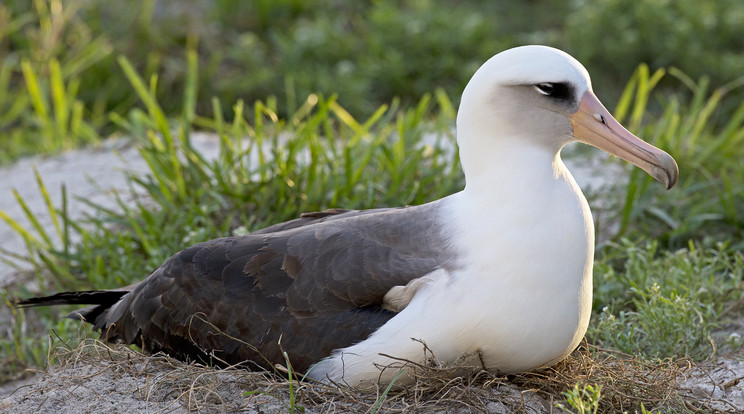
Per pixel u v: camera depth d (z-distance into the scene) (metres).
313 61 19.16
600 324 9.35
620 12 19.58
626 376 8.27
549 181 7.75
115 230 12.62
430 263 7.77
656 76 14.99
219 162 12.88
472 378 7.89
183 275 8.51
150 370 8.41
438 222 7.95
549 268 7.55
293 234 8.31
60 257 11.73
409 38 19.33
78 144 16.31
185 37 19.47
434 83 18.92
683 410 8.08
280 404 7.73
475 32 19.48
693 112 14.83
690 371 8.65
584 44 19.31
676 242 12.09
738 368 9.03
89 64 18.38
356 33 20.36
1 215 11.59
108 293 9.40
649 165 7.77
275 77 18.69
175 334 8.56
